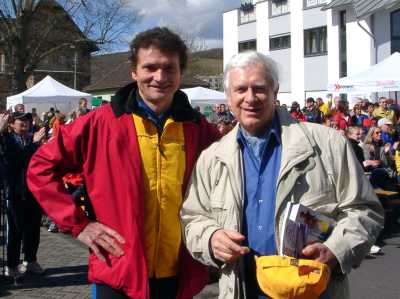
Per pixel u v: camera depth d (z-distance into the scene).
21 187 6.12
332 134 2.47
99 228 2.60
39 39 32.56
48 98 20.48
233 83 2.48
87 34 31.73
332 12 29.83
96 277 2.65
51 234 9.31
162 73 2.66
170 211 2.70
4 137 6.13
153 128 2.71
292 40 33.31
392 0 24.36
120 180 2.62
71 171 2.81
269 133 2.48
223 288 2.50
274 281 2.17
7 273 6.41
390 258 7.40
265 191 2.44
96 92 57.53
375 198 2.42
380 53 26.69
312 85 31.91
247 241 2.46
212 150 2.64
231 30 39.69
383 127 11.73
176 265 2.74
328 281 2.26
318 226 2.28
